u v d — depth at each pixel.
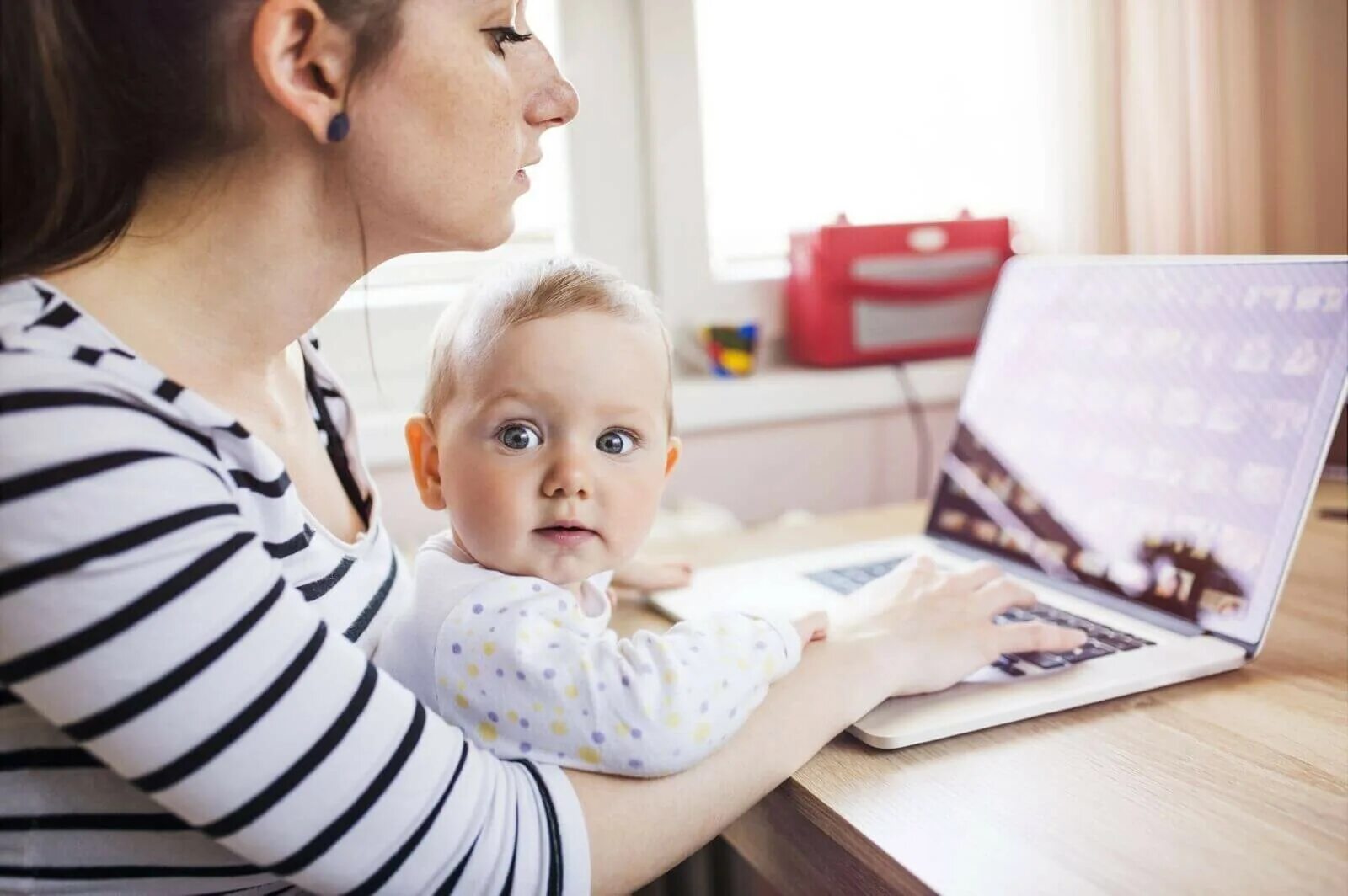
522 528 0.64
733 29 1.50
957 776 0.60
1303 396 0.77
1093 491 0.91
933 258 1.55
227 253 0.58
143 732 0.44
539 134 0.65
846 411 1.52
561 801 0.53
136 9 0.51
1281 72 1.28
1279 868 0.49
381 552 0.73
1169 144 1.37
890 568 0.98
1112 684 0.69
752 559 1.04
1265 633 0.74
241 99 0.54
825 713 0.62
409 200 0.58
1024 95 1.54
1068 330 0.99
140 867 0.53
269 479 0.56
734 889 1.05
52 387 0.46
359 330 1.37
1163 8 1.36
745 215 1.57
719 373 1.50
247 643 0.46
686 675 0.57
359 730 0.48
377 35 0.53
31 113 0.50
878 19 1.54
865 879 0.54
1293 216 1.29
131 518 0.44
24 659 0.43
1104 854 0.51
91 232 0.54
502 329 0.65
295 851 0.46
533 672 0.56
